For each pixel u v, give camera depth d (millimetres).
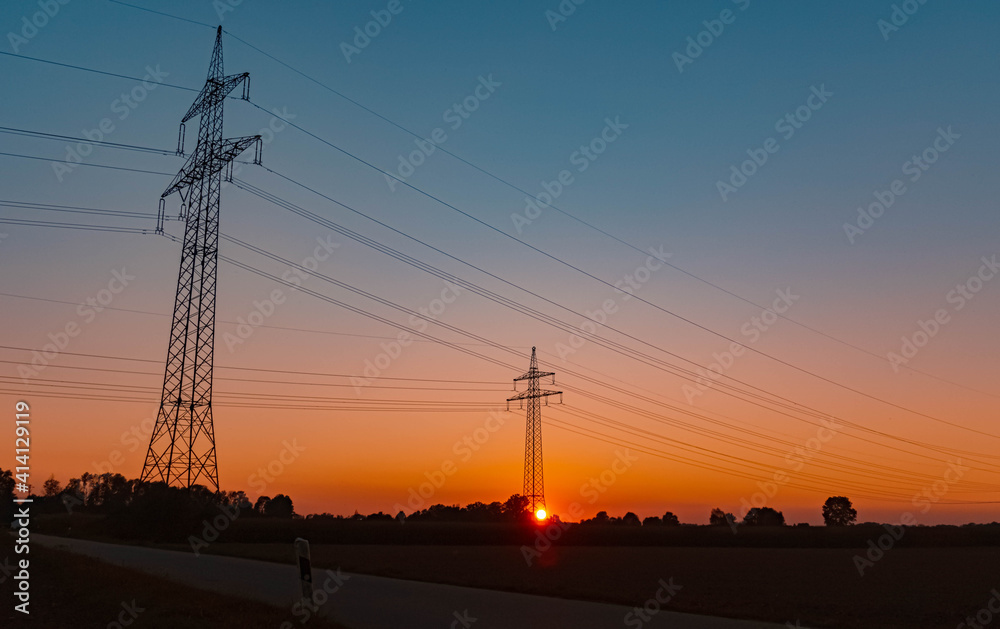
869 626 24156
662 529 106250
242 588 26750
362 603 23969
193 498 67438
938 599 34969
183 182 57219
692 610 25359
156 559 40375
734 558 68250
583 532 100625
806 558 71250
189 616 17922
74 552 35406
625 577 41094
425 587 30016
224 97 55594
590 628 19766
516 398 81688
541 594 28703
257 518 92125
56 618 18719
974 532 113625
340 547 71812
